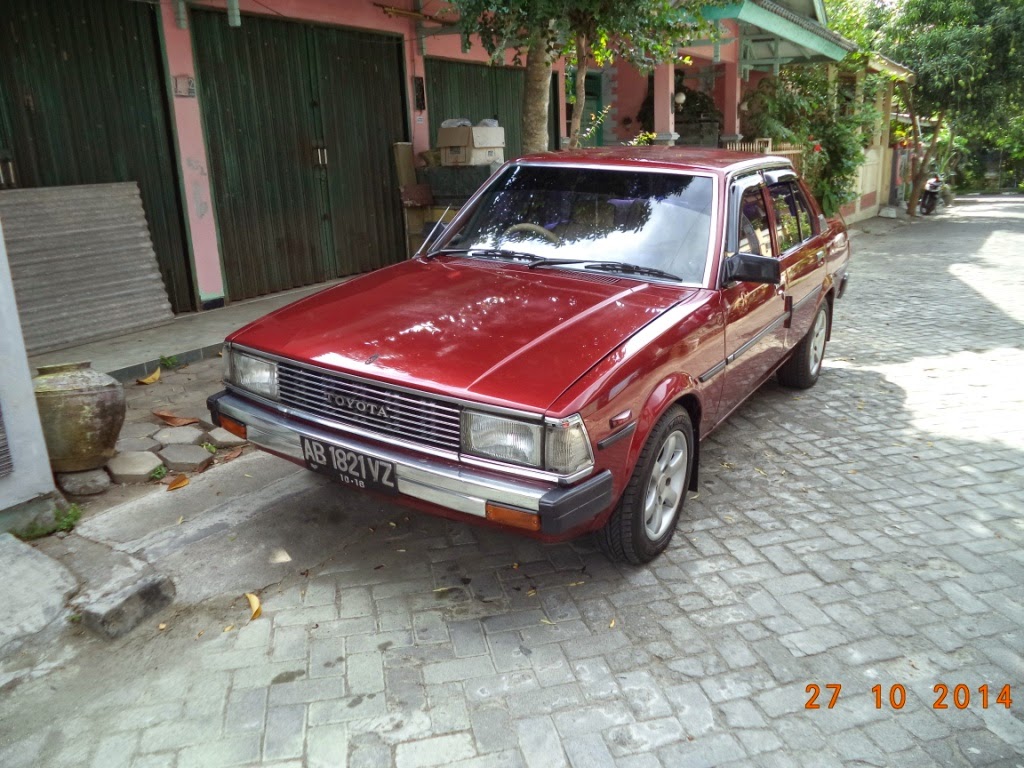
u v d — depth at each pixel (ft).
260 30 25.22
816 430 18.11
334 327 11.78
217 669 9.87
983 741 8.87
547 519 9.36
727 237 13.50
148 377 18.90
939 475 15.72
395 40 30.60
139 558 11.93
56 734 8.81
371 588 11.64
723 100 54.85
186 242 23.76
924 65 70.38
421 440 10.28
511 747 8.69
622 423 10.28
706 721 9.10
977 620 11.03
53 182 20.45
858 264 44.39
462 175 30.30
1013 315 29.94
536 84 24.38
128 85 21.81
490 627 10.77
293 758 8.51
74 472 13.80
